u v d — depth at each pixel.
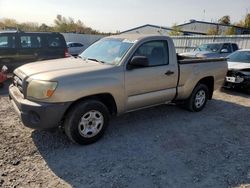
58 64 4.50
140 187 3.17
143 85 4.73
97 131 4.29
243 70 8.08
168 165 3.70
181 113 6.07
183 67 5.43
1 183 3.12
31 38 9.71
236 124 5.53
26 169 3.46
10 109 5.85
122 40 4.98
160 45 5.05
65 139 4.38
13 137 4.37
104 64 4.49
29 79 3.88
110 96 4.36
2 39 9.11
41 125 3.77
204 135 4.85
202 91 6.19
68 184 3.18
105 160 3.77
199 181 3.35
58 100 3.74
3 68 8.38
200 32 45.97
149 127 5.12
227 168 3.69
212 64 6.18
